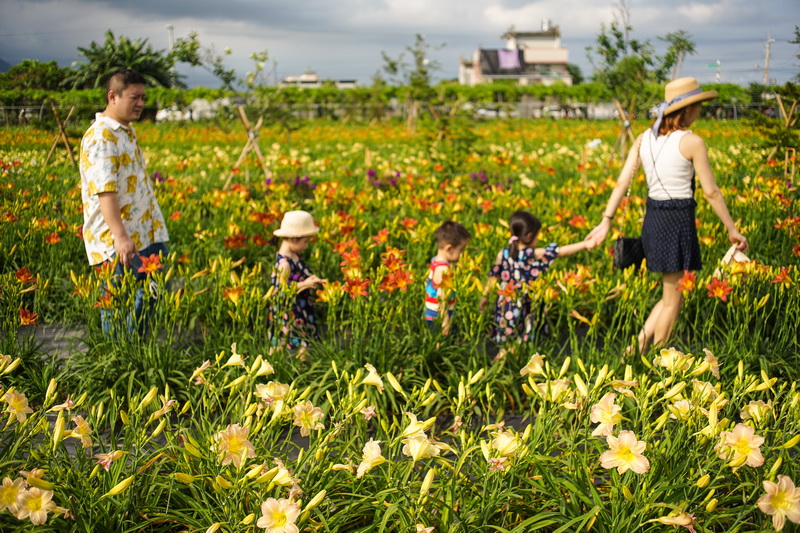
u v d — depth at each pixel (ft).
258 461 8.08
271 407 8.17
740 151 47.93
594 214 25.43
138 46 118.11
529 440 8.59
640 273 14.29
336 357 12.74
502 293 13.23
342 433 9.88
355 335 13.24
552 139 75.20
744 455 6.89
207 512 7.50
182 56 36.45
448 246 15.19
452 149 41.73
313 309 15.66
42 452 7.32
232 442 6.93
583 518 7.17
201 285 16.80
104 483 7.53
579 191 29.45
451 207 25.04
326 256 19.81
